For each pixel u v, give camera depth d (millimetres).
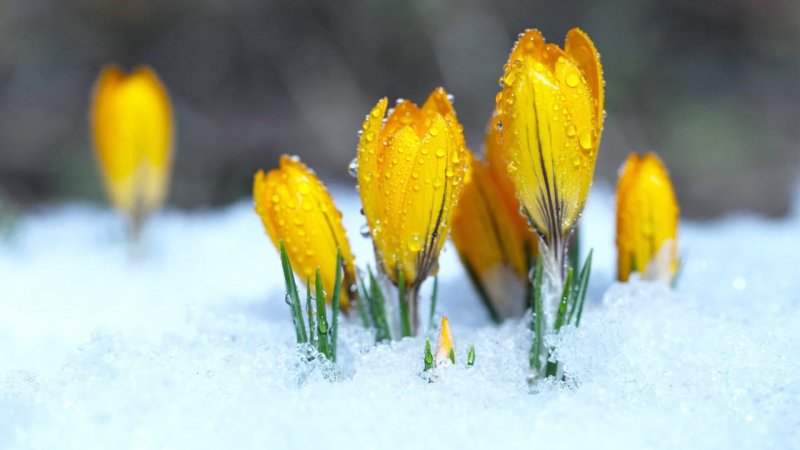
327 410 434
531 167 436
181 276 629
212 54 1605
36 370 488
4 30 1526
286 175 464
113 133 637
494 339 477
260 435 425
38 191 1341
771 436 429
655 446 425
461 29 1544
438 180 442
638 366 455
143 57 1611
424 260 457
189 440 425
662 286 492
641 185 489
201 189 1392
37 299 589
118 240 718
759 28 1720
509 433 428
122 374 448
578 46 442
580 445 424
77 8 1577
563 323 453
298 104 1562
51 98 1503
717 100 1647
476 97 1545
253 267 642
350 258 471
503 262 492
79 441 426
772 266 579
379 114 441
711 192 1432
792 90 1683
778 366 457
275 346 467
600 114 436
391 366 453
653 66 1650
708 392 447
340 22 1589
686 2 1704
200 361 459
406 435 426
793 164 1482
